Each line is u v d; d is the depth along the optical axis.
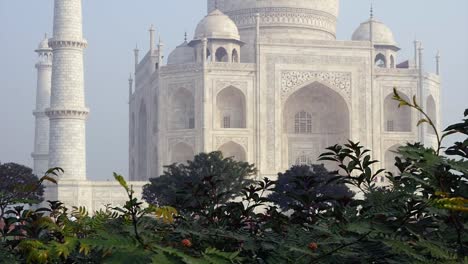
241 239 6.80
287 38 149.25
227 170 94.00
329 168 149.62
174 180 95.50
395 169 146.88
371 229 6.31
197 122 139.62
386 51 167.00
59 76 132.75
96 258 6.35
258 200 9.07
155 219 7.12
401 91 146.38
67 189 129.62
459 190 6.59
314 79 143.88
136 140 169.25
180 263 5.21
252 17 164.12
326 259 6.24
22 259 6.54
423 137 146.25
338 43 145.12
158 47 145.12
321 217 7.35
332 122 151.38
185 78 141.62
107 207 7.76
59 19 133.25
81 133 133.62
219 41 151.75
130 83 180.25
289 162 151.00
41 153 173.50
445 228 6.71
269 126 142.00
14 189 7.58
